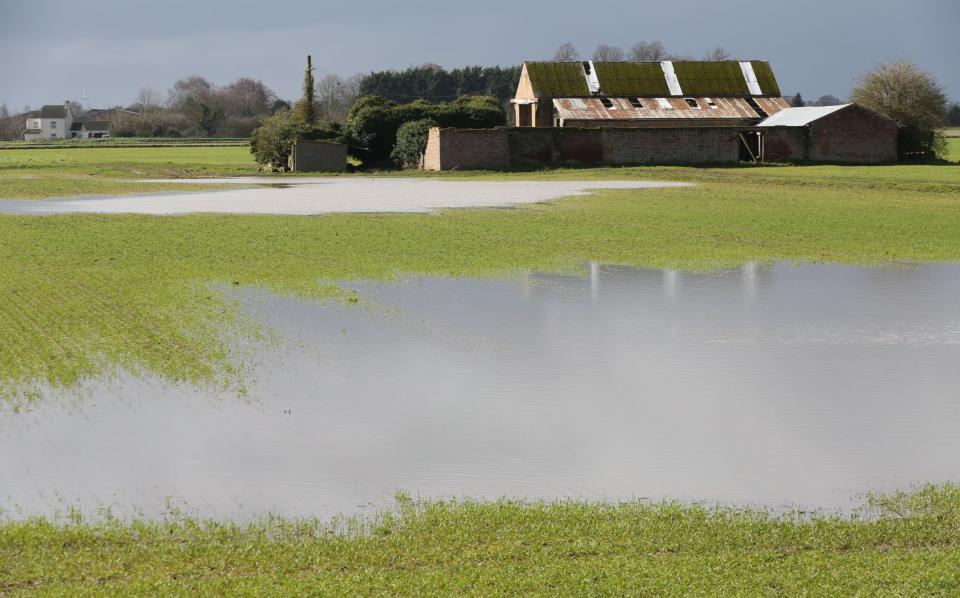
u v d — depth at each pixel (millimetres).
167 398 32562
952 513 23094
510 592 18812
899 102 184375
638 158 173500
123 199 110000
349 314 46156
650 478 25969
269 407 31797
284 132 175000
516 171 166500
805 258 65438
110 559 20406
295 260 62406
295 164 172875
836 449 28203
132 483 25406
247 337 41156
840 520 22672
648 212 94188
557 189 124562
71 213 91375
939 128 190750
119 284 53219
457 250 67500
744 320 45469
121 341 39969
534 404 32344
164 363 36719
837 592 18719
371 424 30266
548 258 64438
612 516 22938
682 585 19000
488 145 169125
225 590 18859
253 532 22062
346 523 22781
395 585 19047
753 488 25250
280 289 52500
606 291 52844
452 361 37656
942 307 48719
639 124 192250
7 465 26594
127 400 32281
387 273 57969
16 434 29016
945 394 33656
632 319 45531
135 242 70188
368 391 33688
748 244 71938
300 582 19188
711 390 34031
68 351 38250
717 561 20188
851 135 178125
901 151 182125
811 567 19828
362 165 186500
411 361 37594
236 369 36188
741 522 22516
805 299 50812
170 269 58531
